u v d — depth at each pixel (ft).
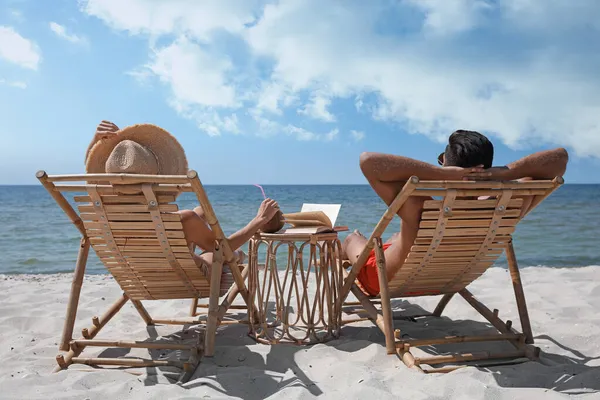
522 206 8.56
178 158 9.06
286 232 9.78
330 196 145.48
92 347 9.90
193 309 12.37
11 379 7.65
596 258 25.12
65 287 16.94
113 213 8.20
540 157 8.24
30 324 11.90
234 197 147.33
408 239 8.66
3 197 169.37
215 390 7.31
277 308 10.39
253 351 9.06
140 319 12.24
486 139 8.28
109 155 8.84
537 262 23.98
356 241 10.78
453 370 8.02
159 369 8.39
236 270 9.50
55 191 8.06
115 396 7.07
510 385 7.52
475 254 8.89
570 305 12.89
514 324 11.27
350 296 14.60
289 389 7.14
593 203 95.25
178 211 8.69
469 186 7.63
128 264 9.04
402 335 10.37
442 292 10.23
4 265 24.68
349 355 8.87
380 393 6.86
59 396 6.98
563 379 7.70
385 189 8.14
